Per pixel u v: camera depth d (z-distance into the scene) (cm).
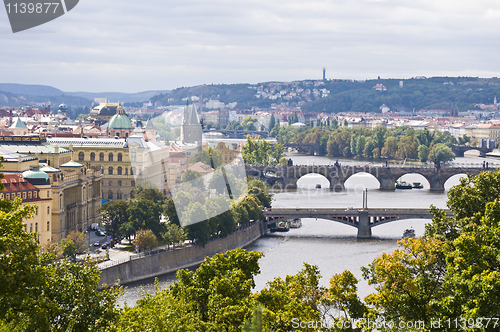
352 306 10412
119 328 8850
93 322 9538
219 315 9312
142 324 8688
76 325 9450
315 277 11038
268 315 9231
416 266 10881
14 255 8319
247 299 9812
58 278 9831
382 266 10550
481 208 11975
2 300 8050
